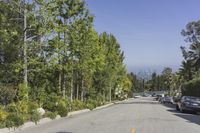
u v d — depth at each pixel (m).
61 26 29.14
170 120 25.67
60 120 26.48
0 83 27.28
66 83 43.47
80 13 36.88
